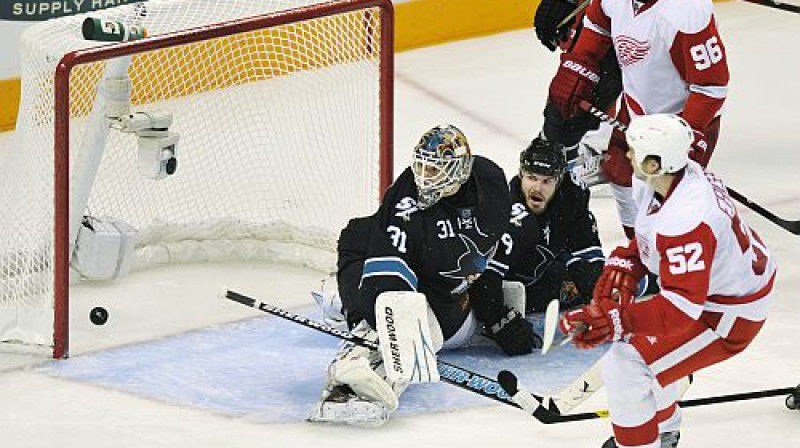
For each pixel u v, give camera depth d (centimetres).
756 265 1548
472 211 1795
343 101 2502
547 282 2014
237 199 2370
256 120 2558
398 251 1789
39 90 1997
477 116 2988
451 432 1764
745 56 3384
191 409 1825
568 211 1988
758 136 2903
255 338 2034
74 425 1783
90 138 2112
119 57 1953
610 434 1762
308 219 2327
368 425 1766
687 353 1559
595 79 2177
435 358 1733
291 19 2091
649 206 1527
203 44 2672
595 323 1492
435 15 3409
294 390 1878
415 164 1755
